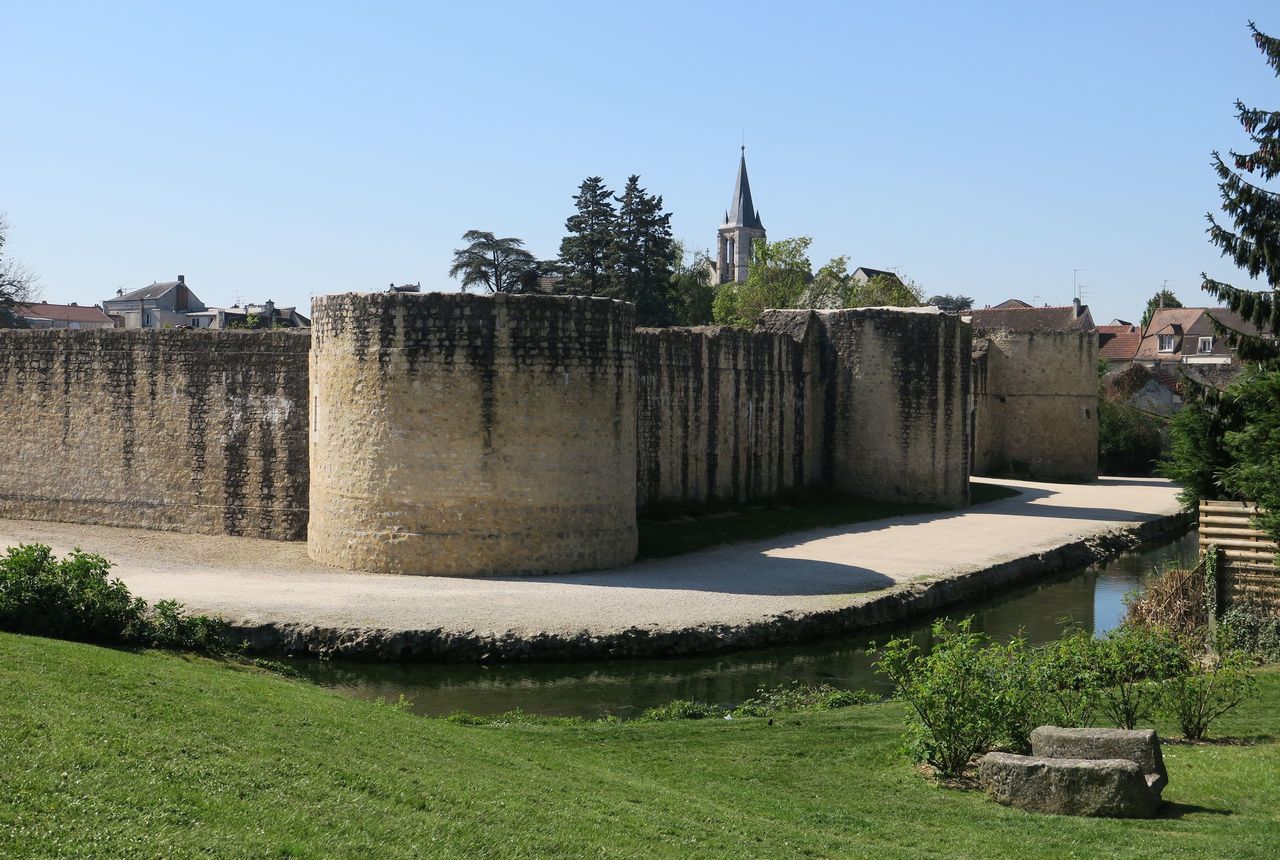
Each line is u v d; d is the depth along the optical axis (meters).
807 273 98.94
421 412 31.08
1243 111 31.50
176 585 29.17
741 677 24.52
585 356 31.92
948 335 51.69
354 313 31.73
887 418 52.12
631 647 25.58
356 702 18.45
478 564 31.03
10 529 39.16
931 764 16.17
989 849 12.80
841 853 12.62
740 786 15.63
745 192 162.00
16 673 15.04
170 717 14.41
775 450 49.94
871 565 35.19
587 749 17.45
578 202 96.75
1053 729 15.28
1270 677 21.69
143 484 39.78
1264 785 15.03
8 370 42.31
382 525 31.45
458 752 15.64
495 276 91.62
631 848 12.17
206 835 10.96
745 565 34.44
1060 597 35.03
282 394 37.34
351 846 11.23
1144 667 17.89
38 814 10.79
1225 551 26.61
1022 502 56.66
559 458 31.61
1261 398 26.33
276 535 37.50
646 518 41.09
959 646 16.70
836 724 19.20
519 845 11.86
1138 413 79.06
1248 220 31.16
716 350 45.38
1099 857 12.45
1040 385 72.88
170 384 39.12
